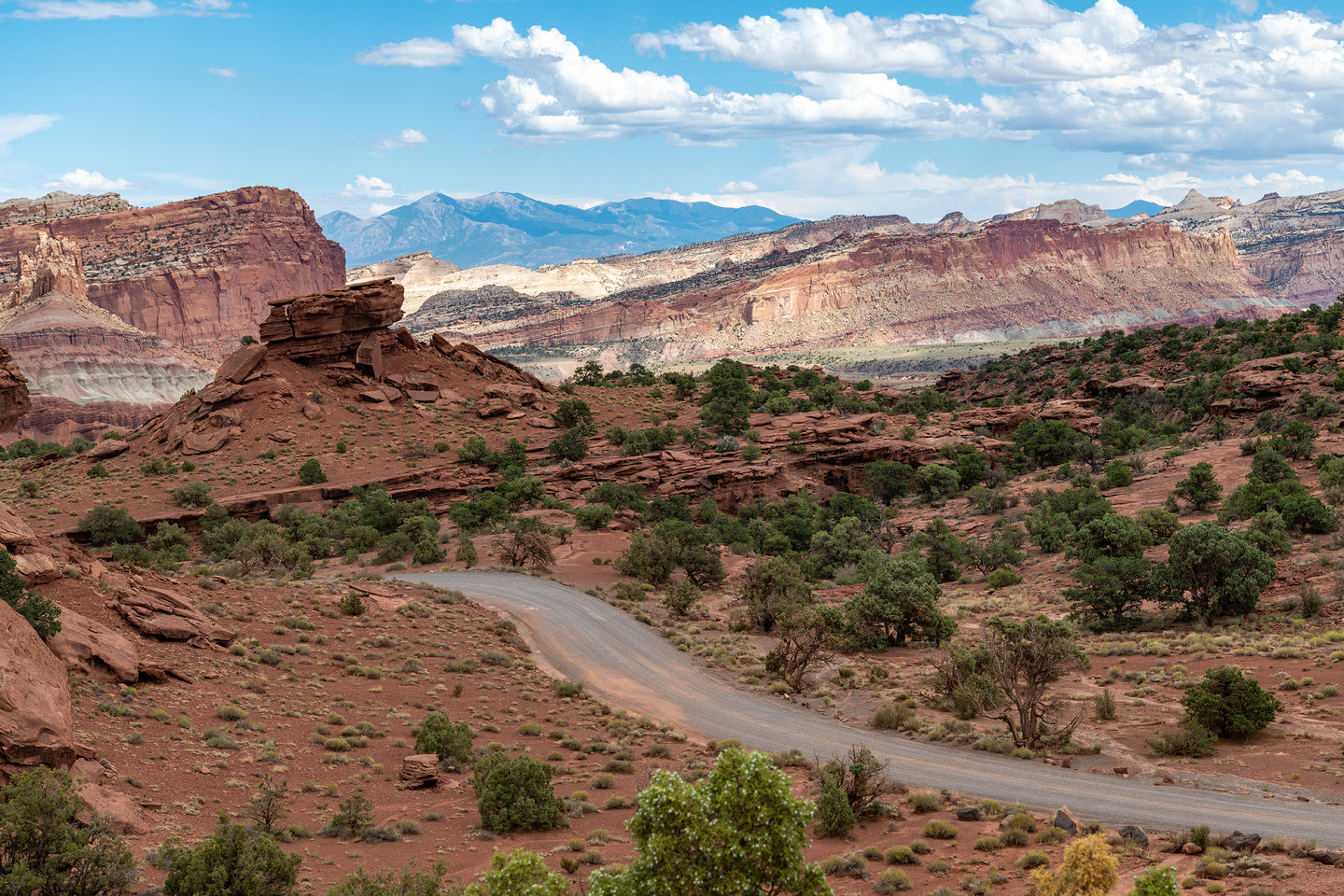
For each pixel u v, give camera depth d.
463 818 29.17
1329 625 51.31
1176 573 57.00
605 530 94.44
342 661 45.38
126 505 104.25
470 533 95.19
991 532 92.81
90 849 19.73
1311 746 33.84
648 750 37.62
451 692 44.16
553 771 34.84
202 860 20.02
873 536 94.94
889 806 29.89
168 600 42.59
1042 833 26.17
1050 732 37.44
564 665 52.62
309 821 27.52
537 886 15.48
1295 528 71.81
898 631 59.22
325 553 88.12
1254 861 22.61
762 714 44.28
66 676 31.39
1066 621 60.53
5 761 24.44
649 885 14.34
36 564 38.53
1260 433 118.12
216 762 30.23
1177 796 29.64
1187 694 37.44
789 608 61.25
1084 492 96.06
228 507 103.62
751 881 14.38
